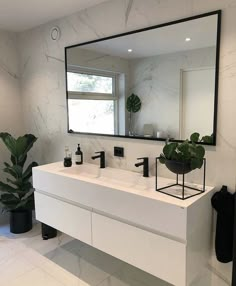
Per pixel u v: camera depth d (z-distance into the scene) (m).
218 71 1.76
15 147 2.95
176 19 1.92
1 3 2.37
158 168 2.15
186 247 1.59
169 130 2.05
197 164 1.66
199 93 1.87
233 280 1.71
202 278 2.00
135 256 1.84
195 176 1.96
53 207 2.40
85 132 2.66
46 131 3.12
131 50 2.20
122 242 1.90
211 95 1.81
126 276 2.30
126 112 2.30
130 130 2.29
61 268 2.40
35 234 3.03
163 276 1.71
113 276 2.30
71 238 2.94
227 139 1.78
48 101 3.02
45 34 2.93
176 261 1.64
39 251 2.67
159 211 1.66
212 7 1.75
